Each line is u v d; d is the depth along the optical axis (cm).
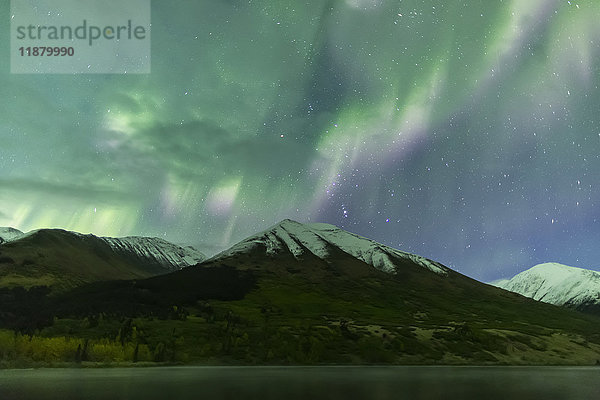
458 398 3300
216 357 9388
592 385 4731
